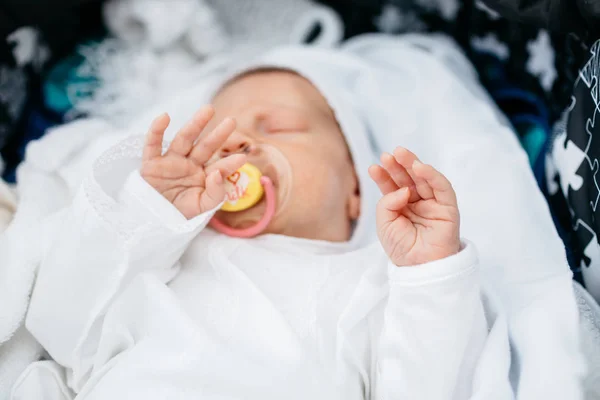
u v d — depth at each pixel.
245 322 0.92
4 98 1.32
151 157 0.90
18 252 0.98
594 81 0.94
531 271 0.99
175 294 0.94
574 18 0.97
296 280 0.98
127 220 0.88
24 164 1.25
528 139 1.33
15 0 1.26
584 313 0.93
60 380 0.98
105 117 1.46
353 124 1.24
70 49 1.51
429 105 1.31
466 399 0.86
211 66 1.49
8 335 0.95
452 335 0.83
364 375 0.93
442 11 1.49
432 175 0.80
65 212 1.04
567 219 1.09
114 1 1.50
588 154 0.95
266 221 1.03
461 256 0.82
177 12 1.47
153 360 0.88
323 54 1.39
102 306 0.90
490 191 1.11
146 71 1.49
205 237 1.03
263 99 1.22
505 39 1.36
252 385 0.86
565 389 0.82
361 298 0.93
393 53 1.45
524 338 0.90
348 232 1.19
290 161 1.08
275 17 1.59
